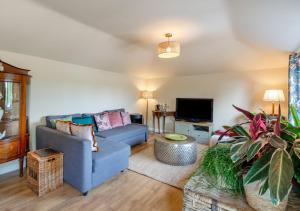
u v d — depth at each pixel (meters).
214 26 2.47
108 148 2.45
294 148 0.78
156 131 5.62
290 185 0.68
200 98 4.71
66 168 2.19
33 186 2.07
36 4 1.93
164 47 2.54
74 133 2.28
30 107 2.90
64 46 2.90
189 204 1.11
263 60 3.56
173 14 2.10
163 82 5.47
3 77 2.21
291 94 2.72
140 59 4.24
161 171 2.67
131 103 5.26
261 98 3.91
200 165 1.36
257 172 0.82
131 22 2.36
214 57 3.79
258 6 1.55
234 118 4.27
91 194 2.05
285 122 0.96
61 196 1.99
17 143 2.38
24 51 2.73
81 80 3.76
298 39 2.15
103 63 3.92
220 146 1.29
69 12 2.09
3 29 2.21
